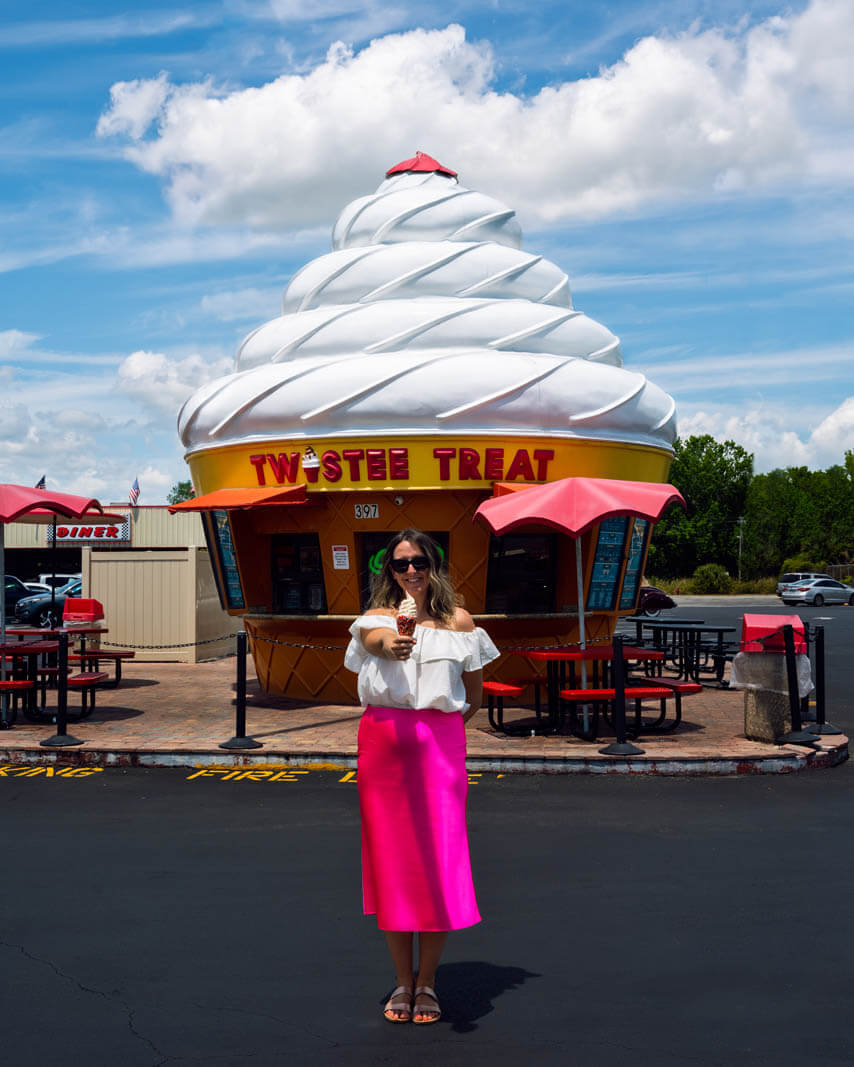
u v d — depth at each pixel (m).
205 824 7.18
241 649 9.59
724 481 78.25
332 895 5.59
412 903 3.96
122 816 7.41
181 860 6.27
